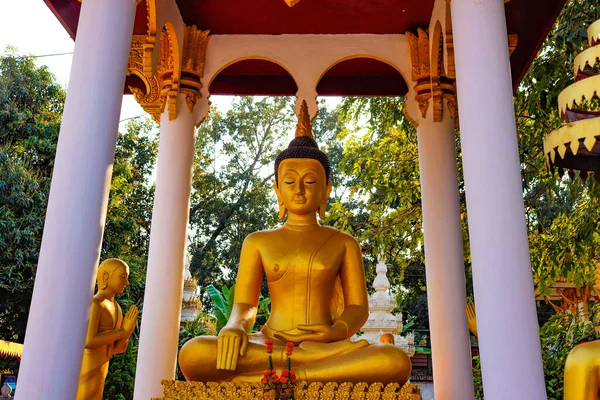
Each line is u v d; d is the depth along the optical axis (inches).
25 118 810.8
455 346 308.8
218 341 257.4
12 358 832.9
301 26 354.6
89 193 197.5
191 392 250.2
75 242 191.9
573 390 201.2
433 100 346.3
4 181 729.6
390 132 531.5
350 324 279.7
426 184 339.3
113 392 619.5
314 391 244.5
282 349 259.4
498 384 181.9
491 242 193.0
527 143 445.7
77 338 187.2
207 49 357.4
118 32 216.1
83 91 206.2
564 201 553.6
